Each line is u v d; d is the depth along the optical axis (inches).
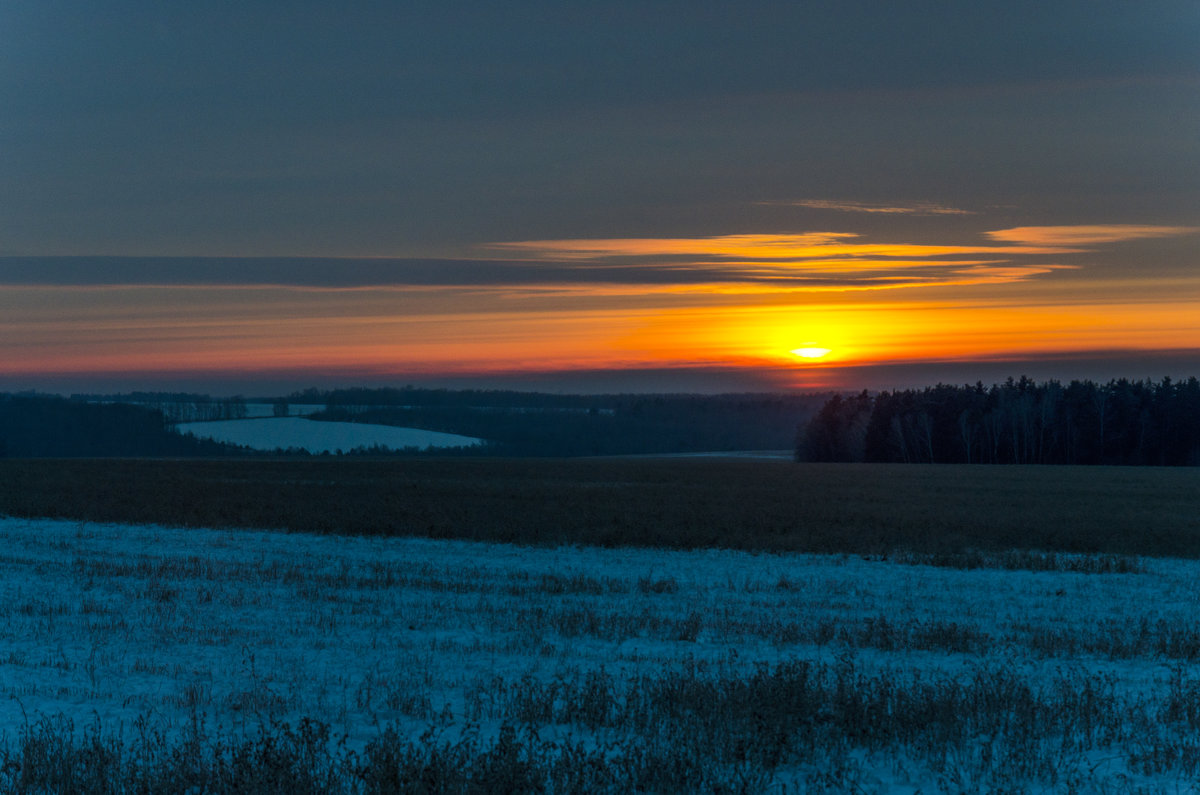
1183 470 3521.2
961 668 490.0
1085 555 1114.7
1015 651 536.7
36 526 1314.0
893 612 694.5
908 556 1067.3
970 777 315.6
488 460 4576.8
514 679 446.3
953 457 4896.7
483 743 346.6
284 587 765.3
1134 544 1224.8
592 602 716.7
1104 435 4475.9
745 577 899.4
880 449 5036.9
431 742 335.9
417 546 1154.7
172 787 287.3
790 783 313.7
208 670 462.0
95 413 6806.1
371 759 300.8
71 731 334.3
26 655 492.4
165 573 832.9
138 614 624.1
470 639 547.8
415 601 700.7
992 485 2554.1
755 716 346.3
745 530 1331.2
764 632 577.3
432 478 2741.1
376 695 413.7
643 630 580.1
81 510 1507.1
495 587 786.8
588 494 2066.9
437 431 7573.8
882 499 1991.9
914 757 338.3
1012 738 343.6
